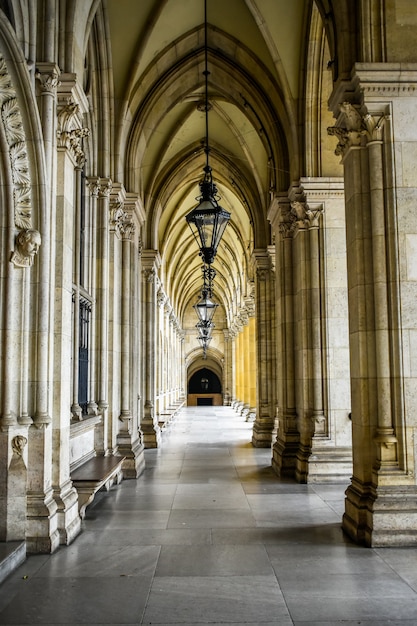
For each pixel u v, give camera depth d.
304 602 5.09
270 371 18.05
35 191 6.69
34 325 6.64
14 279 6.50
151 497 9.78
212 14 12.45
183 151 18.61
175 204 23.69
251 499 9.60
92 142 10.86
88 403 10.09
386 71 7.29
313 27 10.78
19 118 6.44
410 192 7.30
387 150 7.36
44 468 6.58
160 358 24.86
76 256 9.20
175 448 17.17
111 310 11.49
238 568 6.01
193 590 5.38
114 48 11.64
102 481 7.87
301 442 11.84
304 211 11.77
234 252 32.19
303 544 6.89
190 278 44.06
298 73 11.68
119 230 12.24
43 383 6.63
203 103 16.30
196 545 6.86
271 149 13.69
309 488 10.61
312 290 11.59
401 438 7.02
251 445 17.97
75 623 4.66
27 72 6.40
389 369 7.18
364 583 5.55
